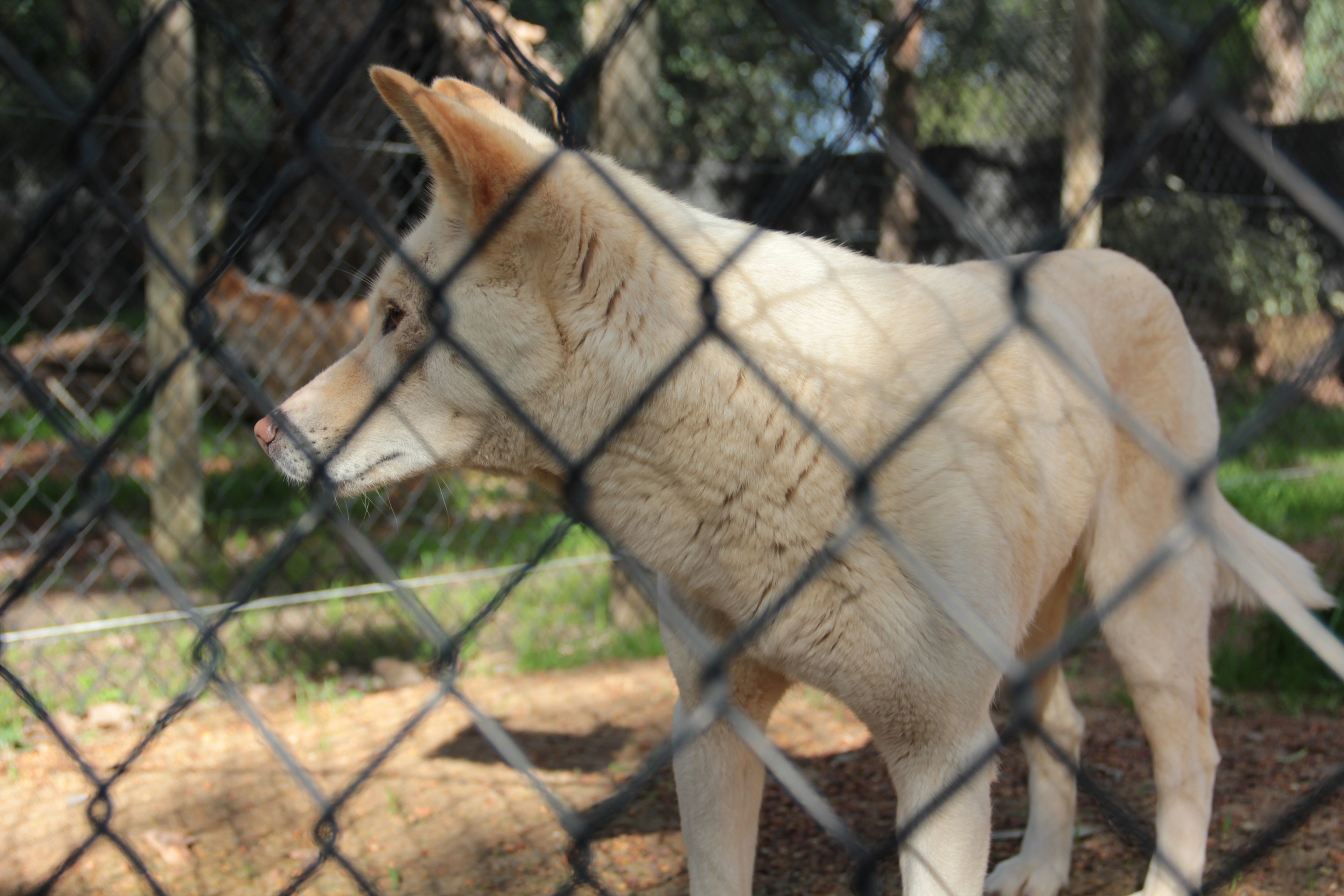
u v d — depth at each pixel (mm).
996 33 8203
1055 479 2029
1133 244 7383
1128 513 2389
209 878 2633
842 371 1730
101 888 2582
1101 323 2412
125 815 2980
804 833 2861
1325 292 7996
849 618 1737
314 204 4992
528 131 1896
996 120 8531
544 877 2629
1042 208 8312
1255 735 3381
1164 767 2406
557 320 1721
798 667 1828
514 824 2924
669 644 1954
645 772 1059
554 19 8469
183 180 4570
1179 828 2369
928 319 1866
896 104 7078
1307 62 7836
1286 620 2613
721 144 11672
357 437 1843
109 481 1107
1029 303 1976
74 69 5594
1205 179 7441
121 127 4828
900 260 7250
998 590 1784
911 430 1029
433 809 3020
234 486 6098
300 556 5090
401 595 1073
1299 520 5582
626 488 1806
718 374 1712
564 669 4262
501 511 6129
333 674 4191
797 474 1712
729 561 1789
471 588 4945
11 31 5215
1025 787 3139
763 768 2057
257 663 4230
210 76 5398
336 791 3123
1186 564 2426
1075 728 2645
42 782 3201
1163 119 720
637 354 1720
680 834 2852
